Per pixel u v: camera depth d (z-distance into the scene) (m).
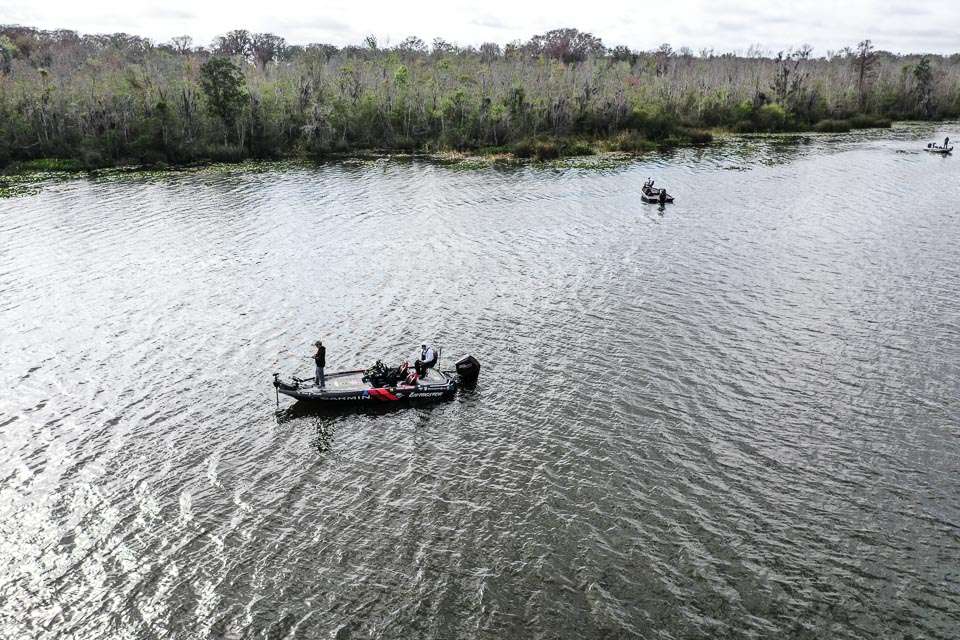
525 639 19.75
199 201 70.31
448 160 95.81
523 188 76.88
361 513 25.00
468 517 24.69
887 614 20.53
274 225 61.25
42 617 20.64
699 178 80.75
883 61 189.25
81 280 47.53
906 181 76.44
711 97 129.38
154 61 136.75
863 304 42.03
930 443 28.45
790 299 43.12
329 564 22.58
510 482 26.56
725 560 22.55
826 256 51.03
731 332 38.72
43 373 35.00
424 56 167.38
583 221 62.06
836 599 21.05
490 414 31.39
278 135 101.81
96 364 35.97
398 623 20.34
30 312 42.22
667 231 58.38
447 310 42.44
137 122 96.38
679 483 26.28
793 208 65.44
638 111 112.62
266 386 33.97
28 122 93.50
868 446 28.34
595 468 27.23
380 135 108.31
